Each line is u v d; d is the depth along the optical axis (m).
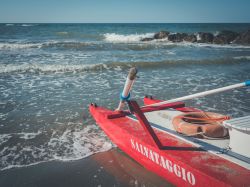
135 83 9.71
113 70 12.27
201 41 30.59
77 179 3.77
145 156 3.60
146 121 3.26
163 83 9.80
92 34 34.88
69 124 5.81
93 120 6.06
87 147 4.71
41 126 5.68
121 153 4.49
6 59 14.25
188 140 3.50
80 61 14.24
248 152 2.89
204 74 11.77
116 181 3.72
